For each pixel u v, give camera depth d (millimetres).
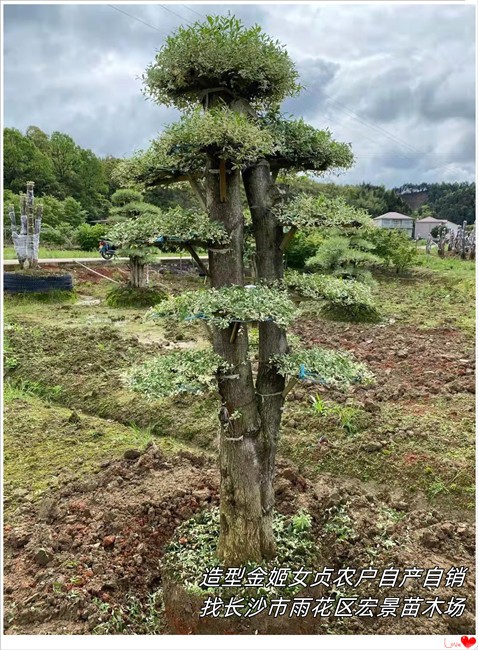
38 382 8000
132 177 3598
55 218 31484
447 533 4422
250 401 3535
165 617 3674
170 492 4641
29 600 3621
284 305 3148
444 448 5590
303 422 6258
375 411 6566
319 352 3662
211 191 3391
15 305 13641
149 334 10758
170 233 3248
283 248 3639
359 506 4723
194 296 3445
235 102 3492
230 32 3293
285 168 3916
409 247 20766
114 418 6910
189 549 3869
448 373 8242
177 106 3697
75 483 4992
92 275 19484
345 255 12602
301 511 4258
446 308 14141
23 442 6094
